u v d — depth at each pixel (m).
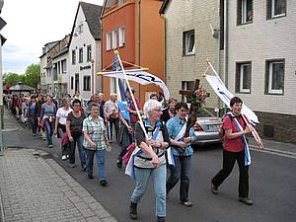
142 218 5.86
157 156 5.18
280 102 14.24
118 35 27.34
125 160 5.68
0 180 8.16
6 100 47.47
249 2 16.03
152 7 25.11
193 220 5.74
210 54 18.25
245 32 15.88
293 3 13.60
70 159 9.74
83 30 40.16
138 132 5.30
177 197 6.93
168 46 21.72
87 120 8.01
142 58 24.88
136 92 24.14
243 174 6.55
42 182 8.00
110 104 13.49
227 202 6.62
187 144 6.21
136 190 5.64
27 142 14.66
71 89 45.66
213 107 17.89
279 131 14.25
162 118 8.88
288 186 7.62
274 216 5.89
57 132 11.12
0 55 11.57
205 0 18.47
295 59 13.59
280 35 14.20
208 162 10.08
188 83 20.28
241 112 6.55
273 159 10.55
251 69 15.63
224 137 6.68
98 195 7.12
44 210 6.16
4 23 10.32
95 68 37.12
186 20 20.05
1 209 6.08
